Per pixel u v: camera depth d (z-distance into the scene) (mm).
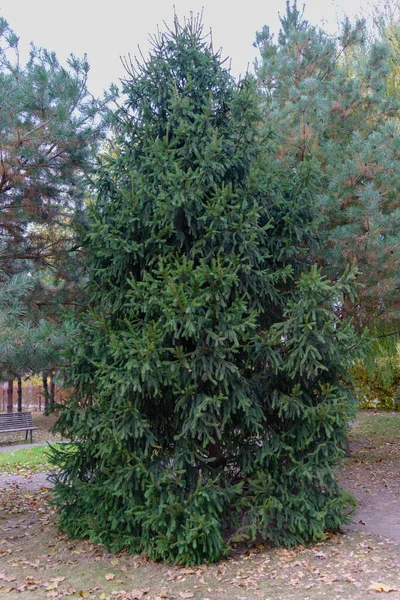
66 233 8102
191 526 4949
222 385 5328
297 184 6207
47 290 8227
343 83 9281
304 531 5477
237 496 5586
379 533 5957
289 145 8305
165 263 5656
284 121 8297
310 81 8672
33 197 7305
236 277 5094
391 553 5277
